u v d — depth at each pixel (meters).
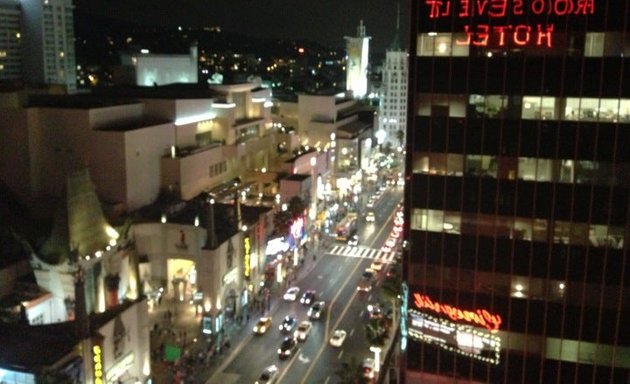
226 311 100.75
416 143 67.69
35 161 109.31
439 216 68.19
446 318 69.62
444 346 70.25
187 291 106.19
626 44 59.38
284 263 122.31
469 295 68.38
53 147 109.38
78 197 87.50
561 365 66.00
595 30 59.94
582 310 64.44
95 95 134.25
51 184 110.31
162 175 120.31
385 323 91.31
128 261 94.75
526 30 62.03
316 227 152.75
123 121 117.81
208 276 96.94
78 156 108.81
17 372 61.25
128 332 76.00
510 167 64.75
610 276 63.12
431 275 69.56
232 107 143.88
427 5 64.88
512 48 62.78
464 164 66.31
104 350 70.62
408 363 72.19
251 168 155.75
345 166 190.38
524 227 65.12
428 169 67.75
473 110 65.12
